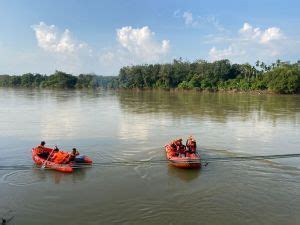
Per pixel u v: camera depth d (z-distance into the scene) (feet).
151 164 72.23
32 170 68.39
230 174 66.23
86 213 50.96
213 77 372.38
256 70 357.61
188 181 62.80
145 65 430.20
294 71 309.01
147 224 47.88
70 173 66.59
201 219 49.06
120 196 56.49
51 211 51.55
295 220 48.75
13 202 54.34
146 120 133.49
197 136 102.22
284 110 167.63
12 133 105.91
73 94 314.96
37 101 222.69
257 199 55.31
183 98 257.75
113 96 287.07
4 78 522.47
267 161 74.18
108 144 91.04
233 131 110.32
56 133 106.11
